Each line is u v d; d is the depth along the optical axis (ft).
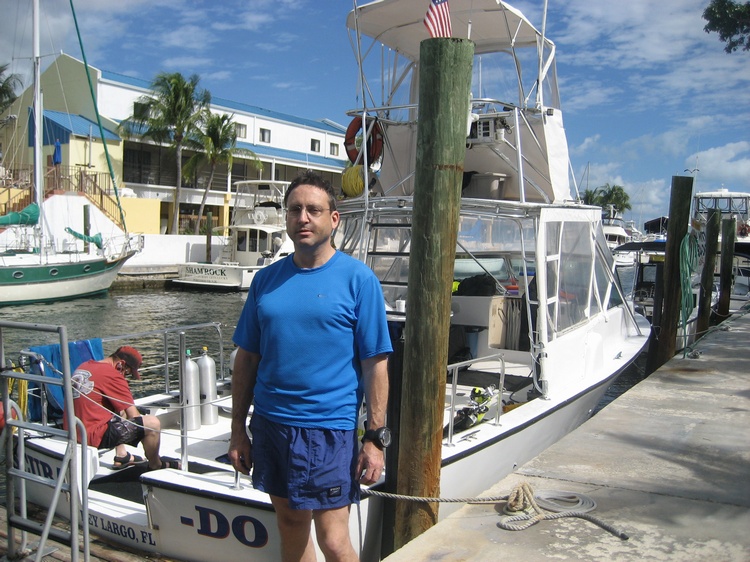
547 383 20.04
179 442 19.24
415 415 13.79
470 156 24.88
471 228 25.64
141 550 15.07
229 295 92.27
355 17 22.11
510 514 13.09
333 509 9.48
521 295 26.16
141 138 120.26
